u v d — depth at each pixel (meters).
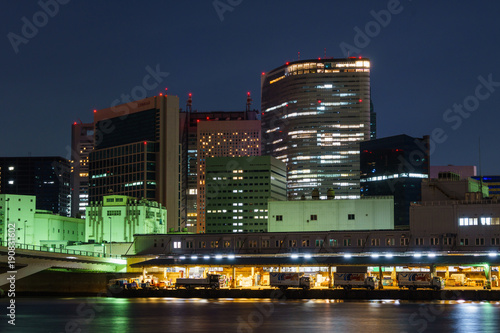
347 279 199.12
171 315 153.50
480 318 143.62
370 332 125.00
